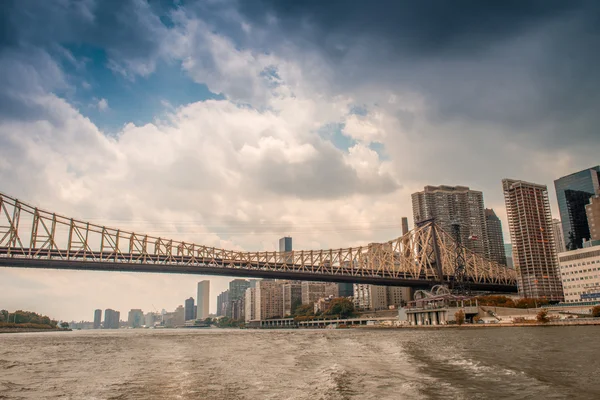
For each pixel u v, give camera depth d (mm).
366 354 89438
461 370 63531
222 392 51375
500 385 52062
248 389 52844
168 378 62125
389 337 151750
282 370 67938
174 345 130625
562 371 60906
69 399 49000
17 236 195750
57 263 198500
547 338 115750
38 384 58656
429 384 53344
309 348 108750
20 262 192125
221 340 157500
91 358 92562
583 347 89625
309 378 59781
